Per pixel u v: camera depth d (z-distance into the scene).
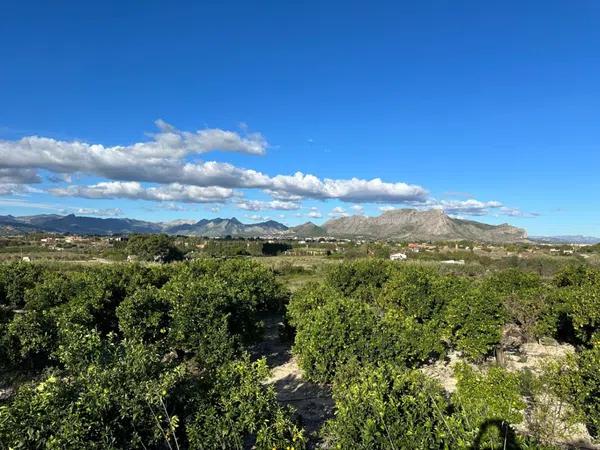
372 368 8.64
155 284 21.77
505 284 19.91
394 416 6.17
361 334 11.59
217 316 13.22
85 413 6.03
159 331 13.73
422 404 6.35
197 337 12.81
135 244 70.19
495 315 13.98
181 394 6.99
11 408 5.86
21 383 11.19
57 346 11.65
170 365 7.70
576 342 15.83
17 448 5.53
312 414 10.45
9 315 15.55
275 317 23.94
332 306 12.61
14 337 11.93
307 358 11.88
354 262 24.66
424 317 16.06
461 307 14.13
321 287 18.86
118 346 8.05
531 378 9.74
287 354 16.52
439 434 5.84
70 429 5.72
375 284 22.19
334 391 8.66
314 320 12.79
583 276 21.75
